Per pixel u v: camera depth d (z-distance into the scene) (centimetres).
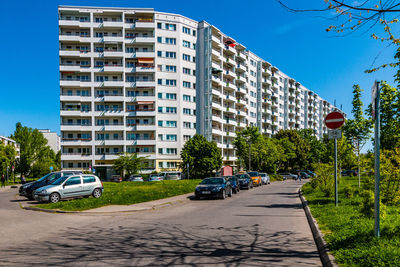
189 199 1827
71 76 6022
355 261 469
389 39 523
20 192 2138
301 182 4566
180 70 6356
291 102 10188
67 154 5831
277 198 1820
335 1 434
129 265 525
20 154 6919
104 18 6206
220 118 6819
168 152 6150
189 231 827
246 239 718
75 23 5969
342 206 1091
